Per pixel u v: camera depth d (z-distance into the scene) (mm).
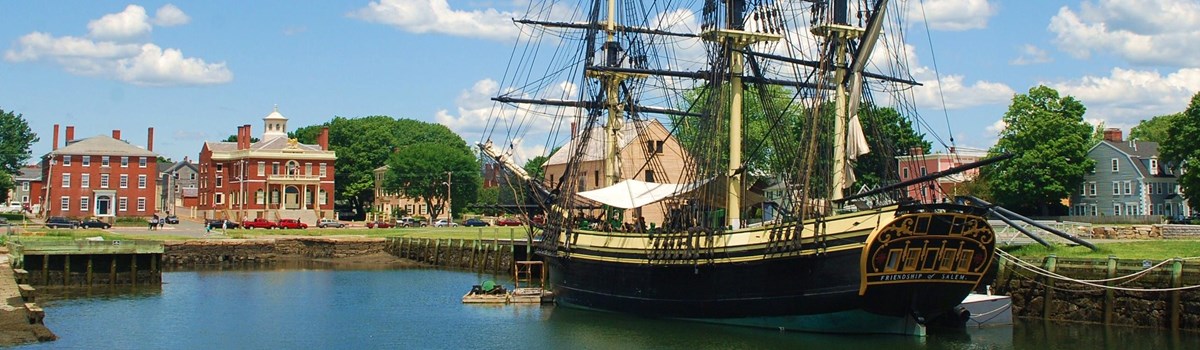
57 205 151250
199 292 72000
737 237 46938
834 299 43906
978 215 42594
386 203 185875
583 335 48406
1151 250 51844
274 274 89062
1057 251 52781
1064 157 107875
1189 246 53406
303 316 58156
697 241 48375
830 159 48062
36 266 74812
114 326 54000
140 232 120938
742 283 47062
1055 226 67750
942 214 41688
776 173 68000
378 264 101750
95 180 153375
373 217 174875
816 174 47094
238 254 108188
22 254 73438
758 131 93250
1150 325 44469
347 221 174000
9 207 186375
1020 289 49750
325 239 110938
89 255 76250
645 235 51312
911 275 42875
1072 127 108312
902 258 42344
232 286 76938
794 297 45219
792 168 49188
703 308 49219
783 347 43062
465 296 63188
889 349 42375
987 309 47406
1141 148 126688
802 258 44406
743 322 48031
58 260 75688
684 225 50469
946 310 45031
